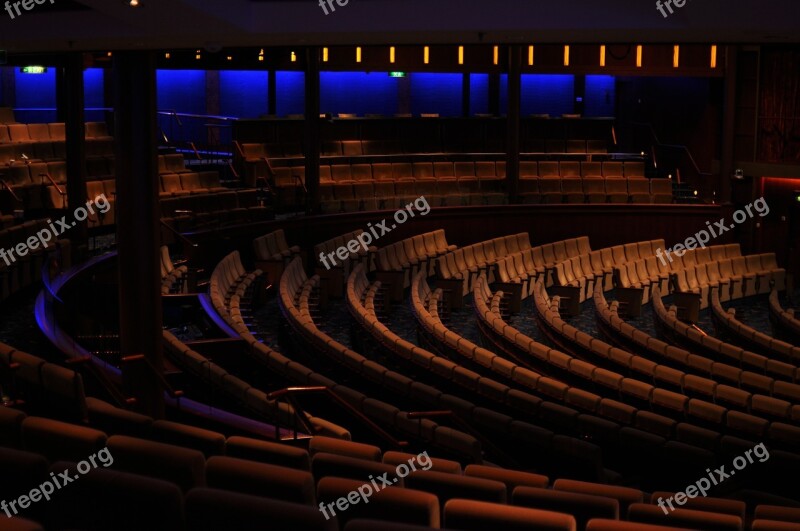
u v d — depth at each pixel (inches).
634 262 639.8
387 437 280.1
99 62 717.3
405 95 896.3
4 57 322.3
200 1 236.2
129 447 186.4
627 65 786.2
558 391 361.1
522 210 714.2
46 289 378.3
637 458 308.0
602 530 161.3
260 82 856.9
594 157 817.5
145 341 312.3
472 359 396.8
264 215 631.2
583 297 626.2
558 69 805.2
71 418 242.1
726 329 539.2
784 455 301.6
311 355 391.5
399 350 393.7
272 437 267.9
